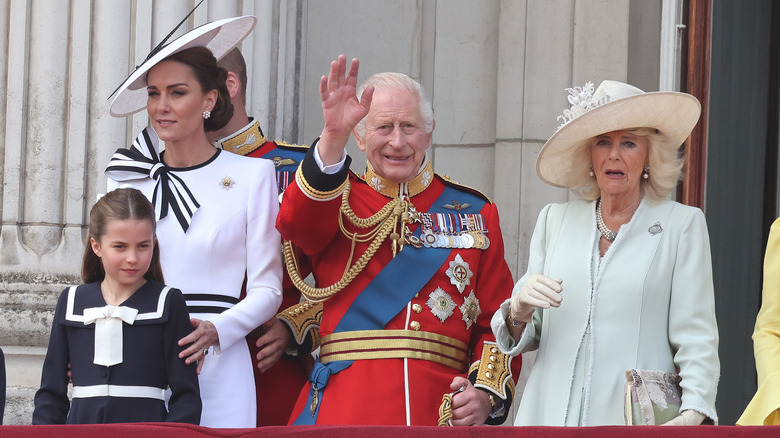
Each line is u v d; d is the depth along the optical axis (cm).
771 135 2520
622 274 1496
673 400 1447
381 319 1602
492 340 1639
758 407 1484
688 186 2512
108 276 1455
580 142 1553
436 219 1670
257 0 2239
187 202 1638
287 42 2355
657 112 1498
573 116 1570
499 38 2594
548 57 2553
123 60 2105
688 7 2530
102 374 1416
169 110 1639
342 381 1591
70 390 1958
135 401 1415
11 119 2091
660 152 1528
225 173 1670
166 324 1445
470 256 1652
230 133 1889
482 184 2603
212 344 1545
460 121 2617
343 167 1551
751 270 2519
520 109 2561
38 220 2070
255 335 1745
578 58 2539
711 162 2516
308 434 1177
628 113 1498
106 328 1427
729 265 2517
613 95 1552
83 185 2083
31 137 2088
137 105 1792
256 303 1611
